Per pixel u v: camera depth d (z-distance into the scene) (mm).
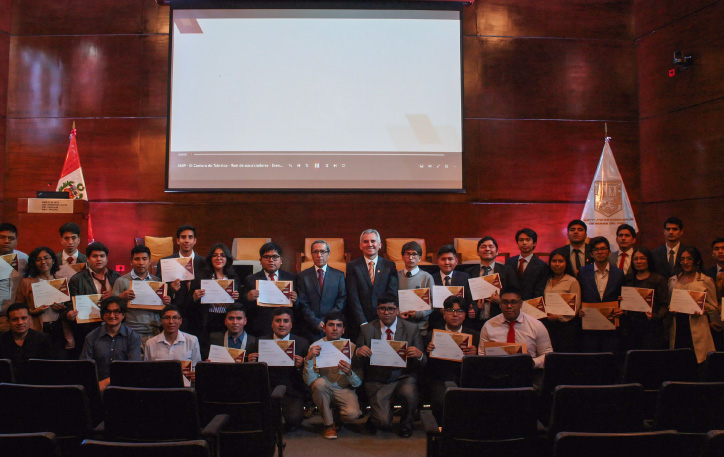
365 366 4148
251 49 6773
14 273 4555
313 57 6785
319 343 3807
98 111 6836
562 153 6910
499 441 2531
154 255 6254
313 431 4078
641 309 4012
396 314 4141
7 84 6867
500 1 7000
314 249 4582
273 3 6793
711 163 5984
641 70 6934
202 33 6766
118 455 1953
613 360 3131
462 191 6762
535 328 4004
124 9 6926
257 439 3045
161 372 3002
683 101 6348
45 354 3941
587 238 6340
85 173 6785
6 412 2578
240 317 3889
